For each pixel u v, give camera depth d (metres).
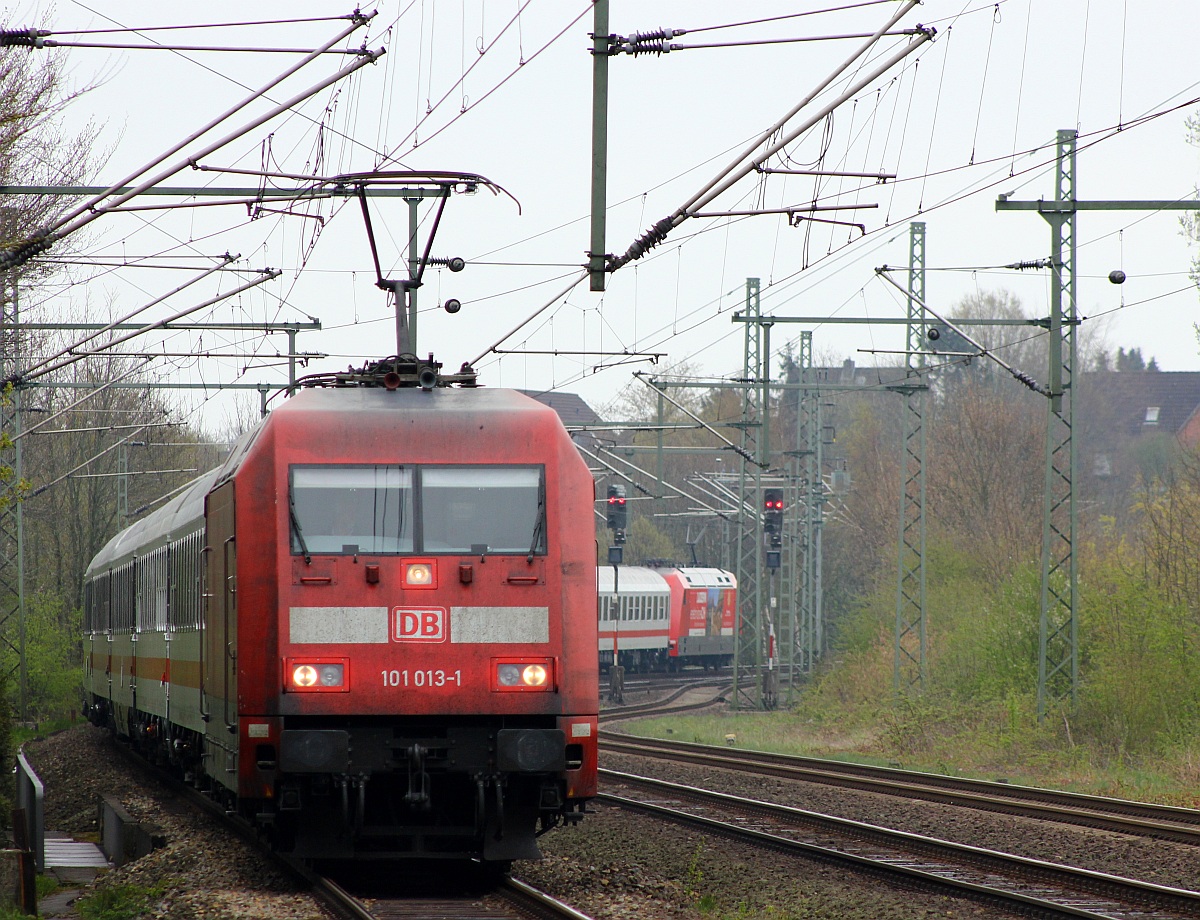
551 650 48.31
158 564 82.50
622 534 169.12
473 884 50.81
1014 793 83.19
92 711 141.38
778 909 47.19
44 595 196.50
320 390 51.91
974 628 142.12
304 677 47.06
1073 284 105.31
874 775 97.25
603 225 60.75
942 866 56.34
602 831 64.94
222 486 54.12
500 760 47.09
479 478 49.19
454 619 47.91
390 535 48.25
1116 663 108.94
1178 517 121.00
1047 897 49.75
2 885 48.88
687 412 138.62
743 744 135.00
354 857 48.84
